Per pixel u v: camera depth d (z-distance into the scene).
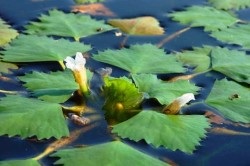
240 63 0.49
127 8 0.55
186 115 0.43
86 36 0.51
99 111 0.44
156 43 0.51
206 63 0.49
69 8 0.54
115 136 0.42
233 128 0.43
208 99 0.45
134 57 0.48
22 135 0.42
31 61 0.47
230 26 0.54
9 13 0.53
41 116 0.42
